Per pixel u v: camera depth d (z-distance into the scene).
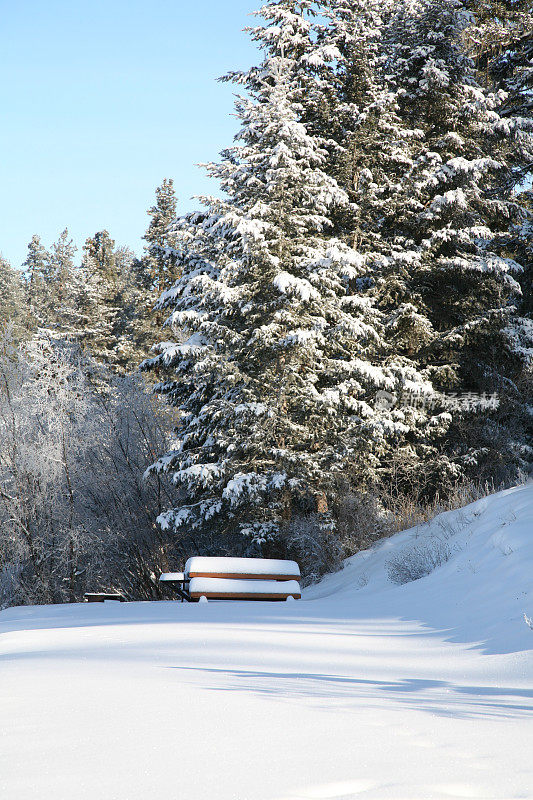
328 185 23.69
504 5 31.06
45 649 7.80
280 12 25.53
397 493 22.41
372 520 20.16
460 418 24.00
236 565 15.33
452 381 24.56
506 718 3.66
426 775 2.47
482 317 24.30
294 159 24.42
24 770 2.55
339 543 19.39
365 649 7.37
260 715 3.52
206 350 22.83
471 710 3.90
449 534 14.95
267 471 22.41
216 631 8.76
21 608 17.78
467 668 6.16
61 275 76.00
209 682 4.71
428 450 23.56
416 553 14.37
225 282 23.31
